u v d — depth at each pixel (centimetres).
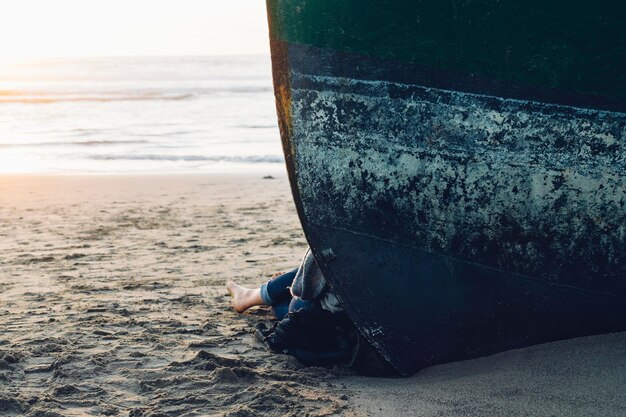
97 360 352
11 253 656
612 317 326
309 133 321
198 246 680
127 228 790
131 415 290
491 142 312
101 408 297
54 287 523
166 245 688
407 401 301
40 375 339
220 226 798
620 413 270
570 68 300
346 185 323
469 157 314
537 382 301
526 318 327
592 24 290
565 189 312
